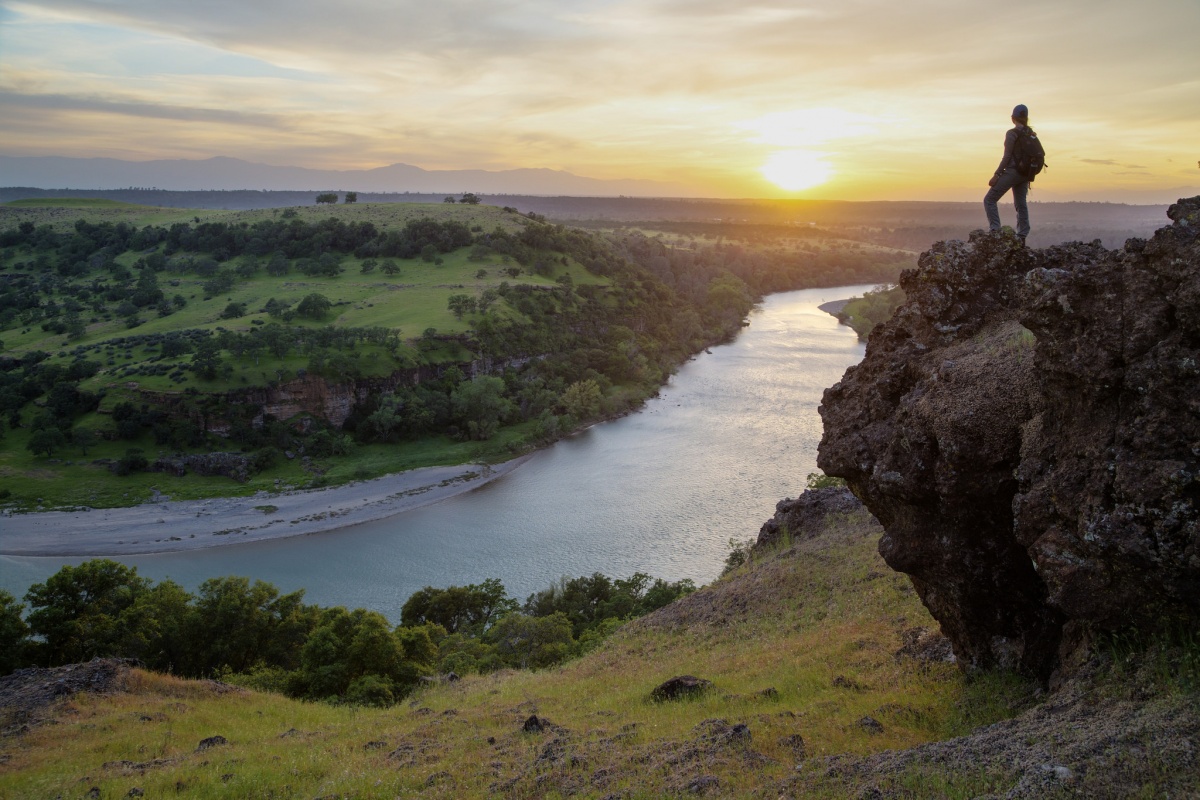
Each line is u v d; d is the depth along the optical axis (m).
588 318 148.25
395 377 111.25
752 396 120.94
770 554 30.11
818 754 11.33
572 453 98.00
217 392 98.88
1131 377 9.20
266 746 17.70
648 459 93.12
